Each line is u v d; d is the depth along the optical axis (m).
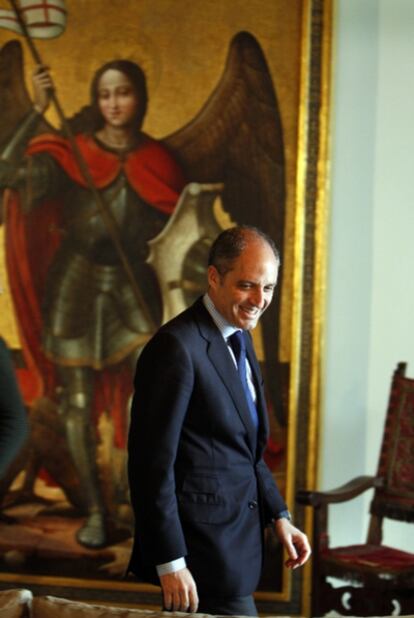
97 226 7.30
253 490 4.02
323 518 6.09
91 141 7.30
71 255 7.33
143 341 7.26
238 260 3.83
